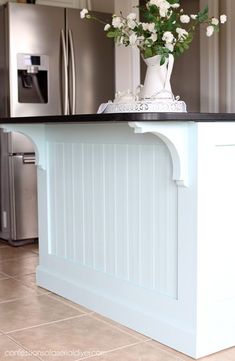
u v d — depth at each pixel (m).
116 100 2.52
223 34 4.98
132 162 2.49
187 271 2.21
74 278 2.94
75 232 2.93
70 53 4.41
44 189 3.16
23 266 3.71
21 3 4.29
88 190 2.81
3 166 4.41
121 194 2.58
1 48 4.33
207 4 5.02
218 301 2.26
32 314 2.70
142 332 2.44
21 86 4.30
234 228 2.31
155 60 2.45
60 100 4.41
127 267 2.56
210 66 5.05
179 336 2.24
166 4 2.36
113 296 2.65
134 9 4.88
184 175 2.19
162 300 2.35
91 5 5.06
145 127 2.06
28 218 4.39
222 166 2.24
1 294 3.05
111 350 2.25
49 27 4.32
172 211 2.29
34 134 3.08
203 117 2.11
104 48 4.61
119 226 2.60
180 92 5.62
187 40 2.46
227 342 2.27
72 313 2.72
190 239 2.20
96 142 2.71
